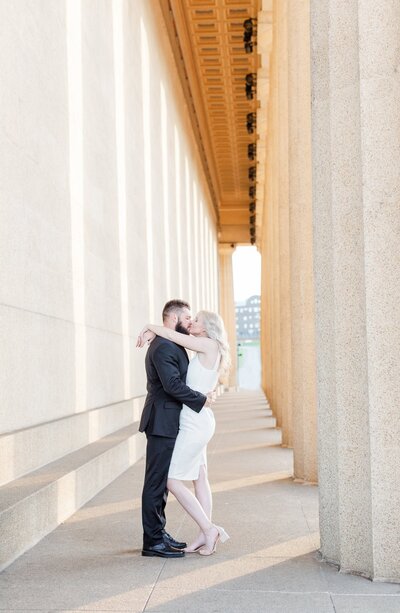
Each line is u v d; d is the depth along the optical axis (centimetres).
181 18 2834
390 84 564
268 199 3097
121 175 1519
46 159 972
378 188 560
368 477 564
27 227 883
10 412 807
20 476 788
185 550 634
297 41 1148
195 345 623
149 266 1900
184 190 2947
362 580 549
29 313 881
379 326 555
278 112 1653
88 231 1206
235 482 1041
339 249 587
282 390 1551
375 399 552
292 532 714
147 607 487
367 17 569
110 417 1295
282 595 511
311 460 1038
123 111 1562
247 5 2850
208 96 3697
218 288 5381
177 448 620
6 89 815
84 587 533
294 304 1104
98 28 1324
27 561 611
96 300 1258
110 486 1016
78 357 1122
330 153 630
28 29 903
